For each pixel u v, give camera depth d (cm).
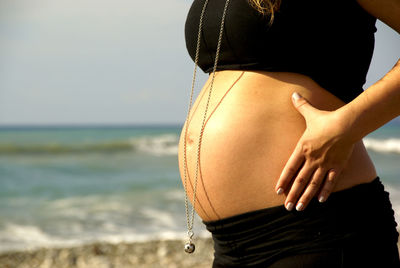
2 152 2939
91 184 1725
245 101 145
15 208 1220
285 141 138
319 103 141
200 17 161
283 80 143
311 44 139
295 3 137
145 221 998
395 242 138
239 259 143
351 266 127
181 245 789
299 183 129
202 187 151
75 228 954
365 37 145
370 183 137
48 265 711
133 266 690
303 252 129
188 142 161
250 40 142
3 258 738
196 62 170
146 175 2009
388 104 122
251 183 139
